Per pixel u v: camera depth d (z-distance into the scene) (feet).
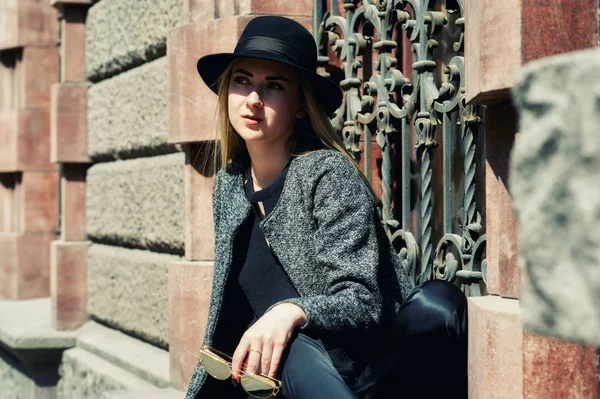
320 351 6.34
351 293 6.31
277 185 7.00
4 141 23.17
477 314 6.59
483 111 8.56
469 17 7.02
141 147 15.16
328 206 6.64
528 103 1.85
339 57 11.49
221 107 7.63
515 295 6.76
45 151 22.93
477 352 6.58
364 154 10.90
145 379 13.67
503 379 6.30
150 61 15.01
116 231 16.38
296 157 7.02
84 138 18.10
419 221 10.57
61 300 17.84
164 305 14.23
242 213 7.10
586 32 6.05
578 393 6.07
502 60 6.23
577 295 1.76
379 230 7.18
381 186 11.08
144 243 15.02
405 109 9.84
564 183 1.79
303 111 7.47
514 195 1.88
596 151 1.75
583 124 1.77
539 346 6.11
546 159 1.82
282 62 7.02
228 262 7.13
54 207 23.03
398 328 6.66
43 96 22.85
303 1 11.87
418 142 9.49
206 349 6.57
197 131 11.85
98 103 17.40
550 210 1.80
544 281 1.81
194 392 7.57
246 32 7.35
